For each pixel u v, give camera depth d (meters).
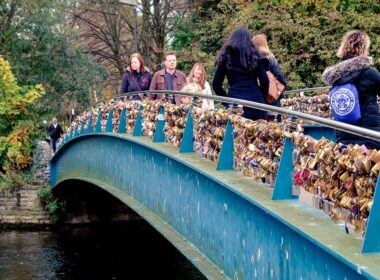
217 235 6.77
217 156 7.06
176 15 27.84
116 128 12.83
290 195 5.18
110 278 17.27
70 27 31.17
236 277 6.16
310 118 4.30
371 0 18.58
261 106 5.29
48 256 19.72
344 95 4.81
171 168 8.77
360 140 4.83
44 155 26.00
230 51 6.52
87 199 25.64
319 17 18.69
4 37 29.25
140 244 22.11
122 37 33.62
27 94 27.05
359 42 4.97
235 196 6.14
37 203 24.97
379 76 4.77
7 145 26.41
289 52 19.00
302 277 4.54
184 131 8.12
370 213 3.65
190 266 18.78
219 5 22.38
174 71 10.16
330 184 4.19
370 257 3.61
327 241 3.94
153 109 10.05
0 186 24.95
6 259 19.12
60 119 33.00
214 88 6.73
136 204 10.77
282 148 5.29
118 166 12.59
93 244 21.77
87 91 30.56
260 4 20.03
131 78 11.72
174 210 8.65
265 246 5.34
